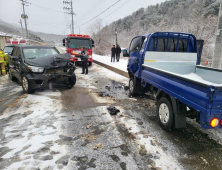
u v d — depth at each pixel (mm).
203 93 2266
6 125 3553
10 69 7582
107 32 38250
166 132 3354
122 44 38562
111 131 3363
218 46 7805
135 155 2633
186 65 4973
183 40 4988
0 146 2811
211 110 2174
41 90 6289
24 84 5871
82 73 10469
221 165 2428
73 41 13539
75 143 2928
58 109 4480
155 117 4094
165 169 2342
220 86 2094
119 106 4816
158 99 3836
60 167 2344
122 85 7578
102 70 12250
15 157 2535
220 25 7641
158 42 4852
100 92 6277
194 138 3143
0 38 24141
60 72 5902
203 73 4496
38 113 4176
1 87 6832
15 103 4816
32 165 2367
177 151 2742
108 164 2424
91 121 3805
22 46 6648
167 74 3248
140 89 5465
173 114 3139
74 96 5676
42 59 5809
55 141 2973
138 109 4613
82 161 2475
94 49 36938
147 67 4262
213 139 3117
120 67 11750
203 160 2529
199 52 5004
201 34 15305
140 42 5180
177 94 2871
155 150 2766
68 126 3543
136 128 3510
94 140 3029
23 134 3193
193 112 2854
